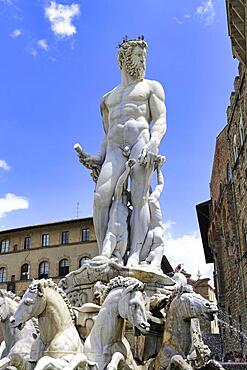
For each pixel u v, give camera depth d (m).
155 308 8.79
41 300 7.63
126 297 7.61
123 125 11.70
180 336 7.86
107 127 12.50
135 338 8.52
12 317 7.48
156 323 8.56
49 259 65.88
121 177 11.14
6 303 9.05
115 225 10.89
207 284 65.25
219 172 59.94
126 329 8.65
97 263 9.82
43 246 66.75
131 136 11.60
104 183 11.29
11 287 67.06
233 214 52.12
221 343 50.59
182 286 8.11
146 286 9.50
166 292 9.51
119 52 12.27
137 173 11.20
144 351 8.49
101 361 7.46
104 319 7.75
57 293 7.93
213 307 7.67
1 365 8.01
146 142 11.61
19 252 67.94
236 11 29.73
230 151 52.81
